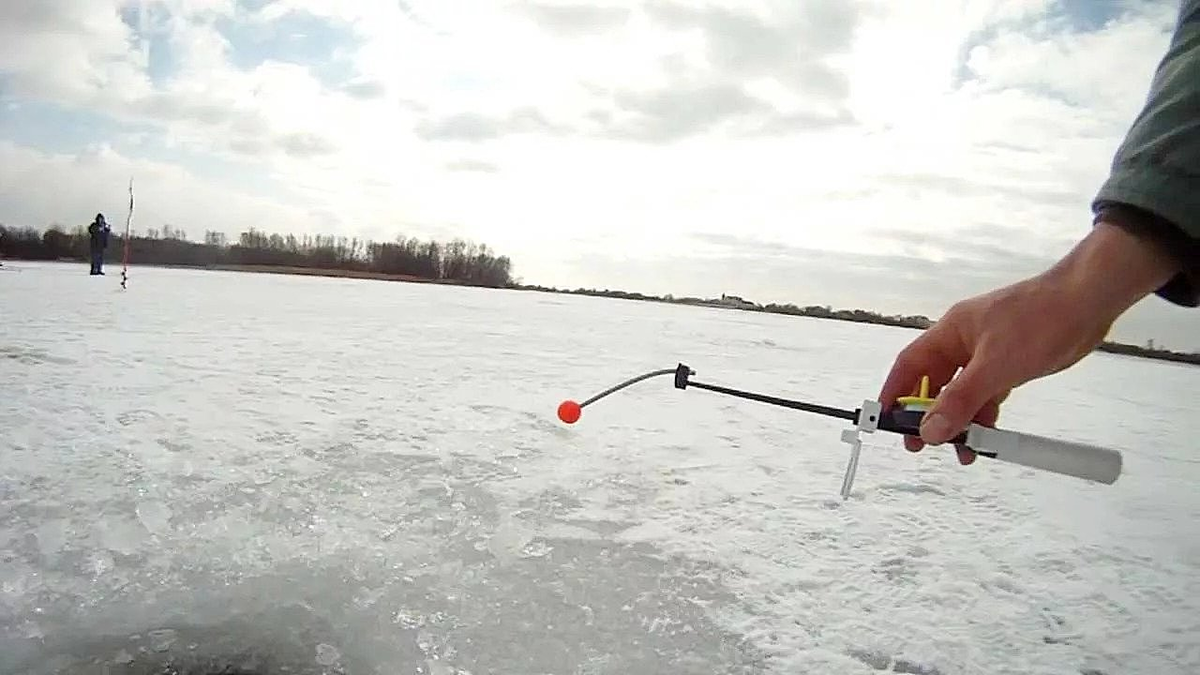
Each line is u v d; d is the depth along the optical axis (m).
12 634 2.32
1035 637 2.72
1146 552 3.69
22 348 7.14
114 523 3.08
